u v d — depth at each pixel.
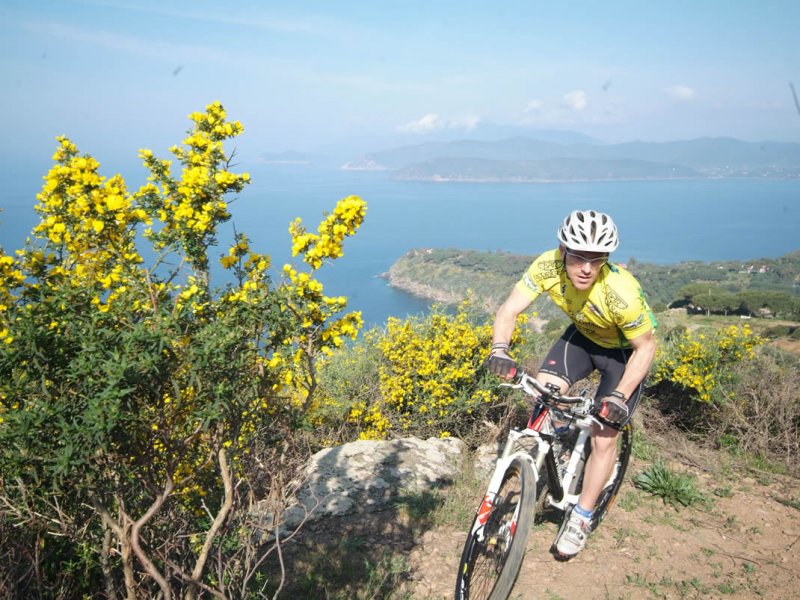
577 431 3.77
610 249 2.95
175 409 2.37
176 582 2.97
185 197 2.79
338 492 4.81
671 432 6.40
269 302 2.46
